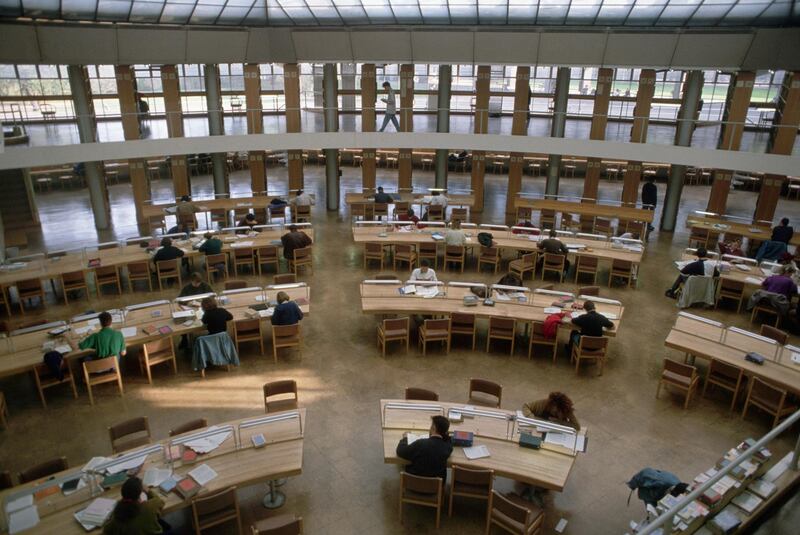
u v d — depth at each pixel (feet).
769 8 47.09
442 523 23.16
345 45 59.47
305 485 25.12
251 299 36.91
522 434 23.71
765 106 74.33
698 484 20.71
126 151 53.01
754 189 79.05
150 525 18.06
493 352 36.45
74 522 19.26
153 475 21.22
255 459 22.21
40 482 20.67
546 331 34.22
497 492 22.44
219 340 32.32
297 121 62.95
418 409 25.30
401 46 59.31
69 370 30.83
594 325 32.73
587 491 24.99
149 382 32.81
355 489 24.95
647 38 53.36
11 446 27.76
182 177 63.77
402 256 47.06
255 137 58.44
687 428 29.37
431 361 35.29
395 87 79.61
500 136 60.44
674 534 19.07
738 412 30.76
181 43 55.16
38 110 65.26
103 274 43.04
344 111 75.51
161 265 43.32
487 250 47.42
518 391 32.27
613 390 32.55
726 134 54.39
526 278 47.75
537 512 21.72
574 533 22.76
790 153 51.88
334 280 46.80
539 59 57.72
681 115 56.54
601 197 75.97
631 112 77.82
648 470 22.24
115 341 30.42
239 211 59.41
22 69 71.26
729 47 51.21
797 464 21.61
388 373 33.88
